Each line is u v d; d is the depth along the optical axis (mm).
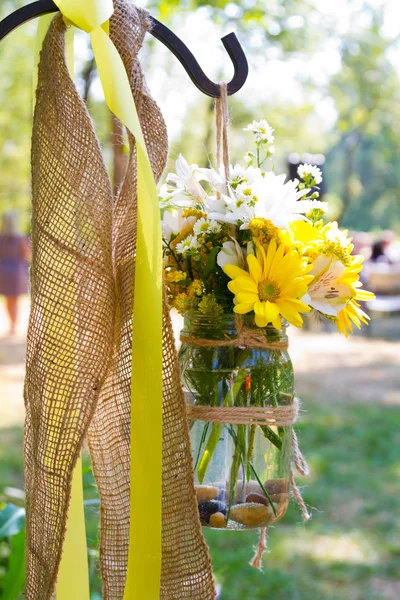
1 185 11562
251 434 1081
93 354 971
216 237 1076
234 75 1090
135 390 917
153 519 901
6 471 4590
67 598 1094
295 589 3299
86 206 961
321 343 11172
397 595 3268
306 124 11555
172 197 1143
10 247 10836
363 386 7902
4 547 2154
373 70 9180
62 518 936
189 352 1097
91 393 965
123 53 987
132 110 911
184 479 947
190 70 1065
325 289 1070
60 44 975
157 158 1007
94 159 967
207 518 1089
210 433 1077
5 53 9664
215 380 1074
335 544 3830
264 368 1083
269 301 1006
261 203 1041
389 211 29406
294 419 1144
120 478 998
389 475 4883
